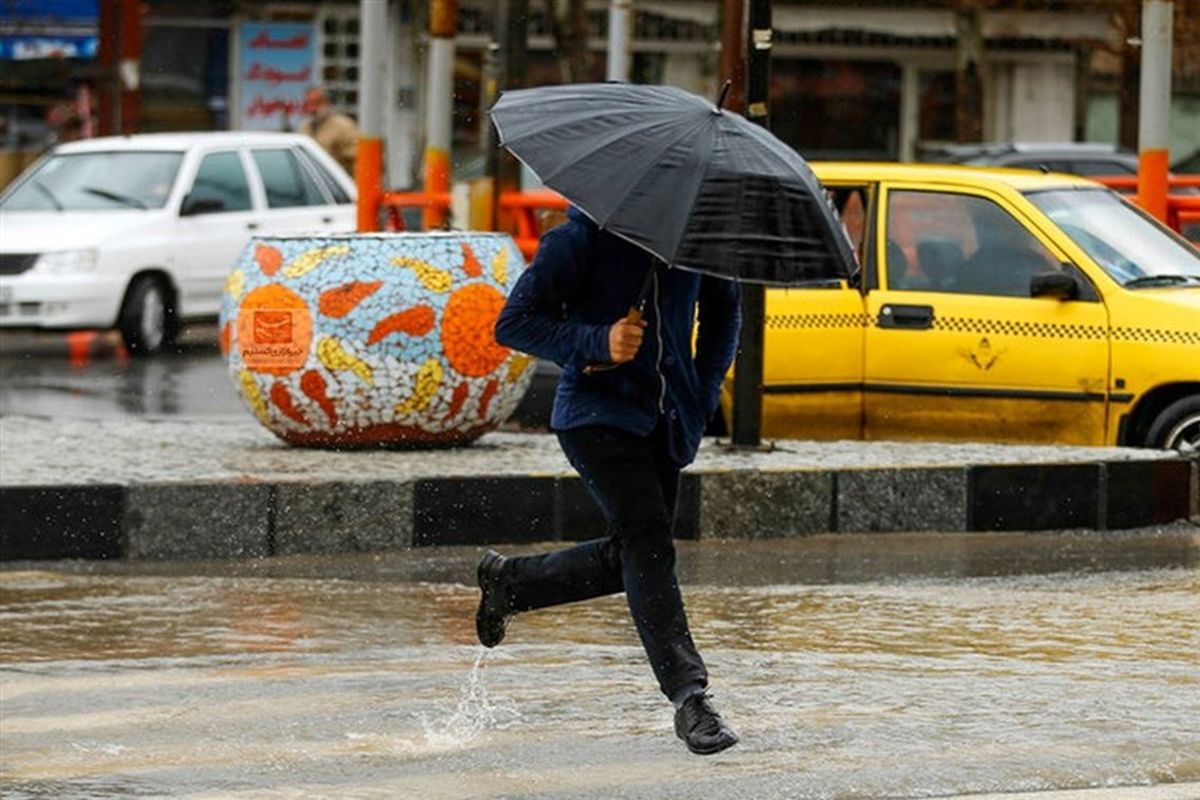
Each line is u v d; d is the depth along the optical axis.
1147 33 36.28
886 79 88.56
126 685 18.25
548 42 84.94
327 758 15.98
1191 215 36.81
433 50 44.56
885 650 19.55
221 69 86.75
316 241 27.89
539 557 16.55
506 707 17.47
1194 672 18.69
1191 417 28.66
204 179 51.75
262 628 20.52
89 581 22.98
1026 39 87.56
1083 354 28.98
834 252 14.98
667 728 16.78
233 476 25.22
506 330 15.45
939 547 25.52
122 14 78.31
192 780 15.41
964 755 15.89
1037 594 22.36
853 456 27.36
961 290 29.69
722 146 14.97
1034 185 30.28
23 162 84.06
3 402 40.06
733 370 28.89
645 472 15.59
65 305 48.47
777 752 16.00
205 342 53.25
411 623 20.77
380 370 27.50
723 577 23.33
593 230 15.52
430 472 25.86
